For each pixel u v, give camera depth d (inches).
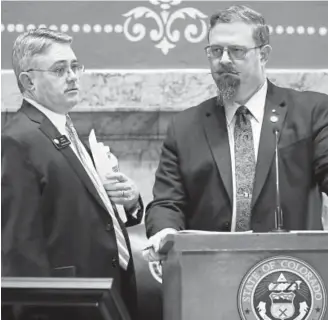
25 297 217.2
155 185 300.4
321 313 212.4
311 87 388.5
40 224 280.5
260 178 286.2
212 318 211.8
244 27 293.7
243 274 212.5
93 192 288.7
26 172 282.4
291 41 394.0
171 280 226.2
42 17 389.4
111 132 387.5
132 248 335.0
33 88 302.0
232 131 297.1
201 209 292.8
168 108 389.1
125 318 226.5
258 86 298.4
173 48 392.8
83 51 392.5
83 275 282.0
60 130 299.3
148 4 392.8
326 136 289.6
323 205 357.4
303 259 212.8
